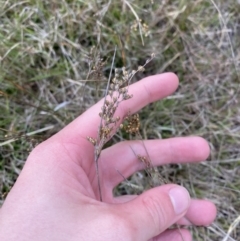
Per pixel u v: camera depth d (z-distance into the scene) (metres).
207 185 0.18
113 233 0.11
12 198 0.11
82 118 0.13
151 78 0.15
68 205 0.11
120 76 0.18
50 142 0.13
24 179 0.12
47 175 0.12
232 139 0.18
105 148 0.16
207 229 0.17
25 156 0.17
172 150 0.15
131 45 0.18
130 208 0.11
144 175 0.17
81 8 0.18
